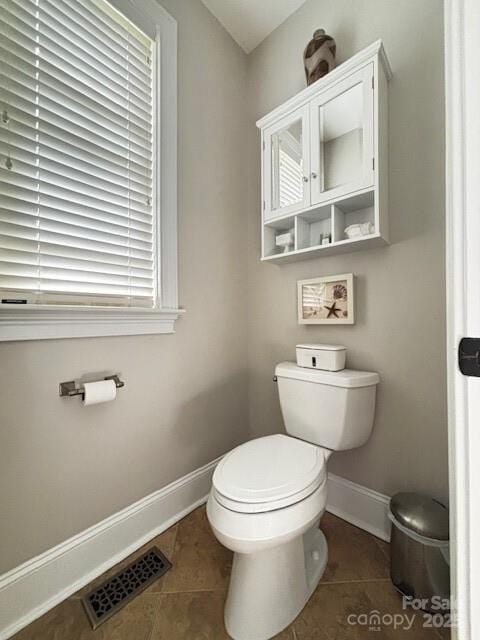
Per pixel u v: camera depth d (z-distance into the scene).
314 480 0.86
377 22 1.20
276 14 1.51
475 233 0.44
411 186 1.11
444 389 1.05
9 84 0.88
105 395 0.98
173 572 1.03
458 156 0.46
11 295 0.89
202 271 1.46
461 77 0.45
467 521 0.45
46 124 0.95
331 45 1.27
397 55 1.14
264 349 1.65
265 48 1.64
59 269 1.00
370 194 1.10
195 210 1.42
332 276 1.32
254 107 1.69
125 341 1.14
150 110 1.25
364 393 1.12
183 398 1.36
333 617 0.86
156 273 1.26
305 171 1.25
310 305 1.39
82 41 1.03
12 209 0.89
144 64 1.23
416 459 1.11
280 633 0.82
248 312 1.72
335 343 1.34
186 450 1.37
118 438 1.12
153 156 1.25
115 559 1.07
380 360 1.20
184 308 1.37
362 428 1.13
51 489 0.94
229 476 0.88
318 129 1.21
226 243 1.59
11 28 0.88
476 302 0.44
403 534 0.93
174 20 1.31
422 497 1.02
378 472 1.21
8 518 0.85
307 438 1.20
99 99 1.08
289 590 0.86
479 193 0.43
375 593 0.94
